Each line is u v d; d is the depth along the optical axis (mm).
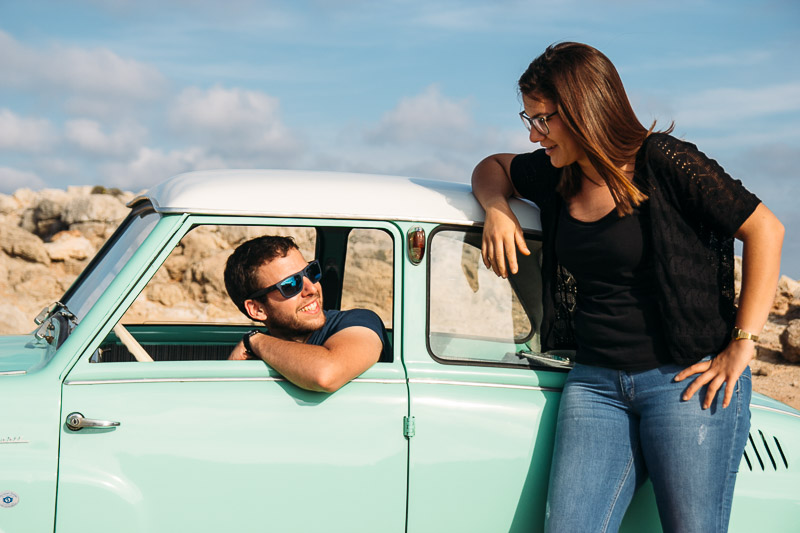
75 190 26844
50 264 19984
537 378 2943
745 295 2516
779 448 2994
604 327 2654
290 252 3012
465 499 2824
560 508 2654
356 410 2787
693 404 2562
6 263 19281
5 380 2705
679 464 2561
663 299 2539
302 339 3070
